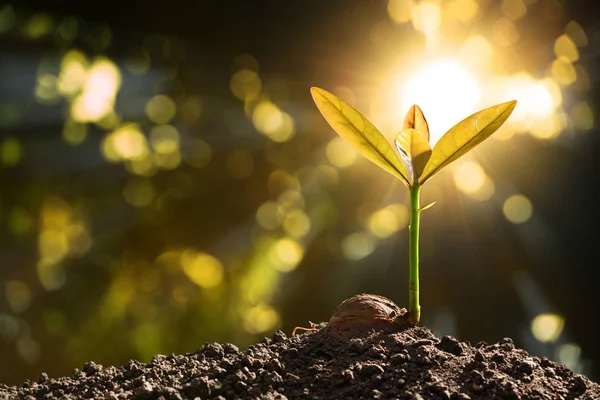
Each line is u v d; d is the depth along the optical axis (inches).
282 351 30.5
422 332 31.0
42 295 71.9
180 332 75.1
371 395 28.2
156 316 74.4
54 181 73.4
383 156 30.7
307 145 77.6
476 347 31.4
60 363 71.2
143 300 75.0
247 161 77.8
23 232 72.0
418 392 28.2
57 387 30.1
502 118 29.8
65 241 72.5
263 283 77.8
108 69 68.4
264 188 78.0
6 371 68.8
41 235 72.1
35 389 30.1
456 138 30.1
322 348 30.3
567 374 30.3
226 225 78.1
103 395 29.1
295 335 31.8
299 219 77.7
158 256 76.5
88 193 74.7
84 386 29.9
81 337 72.2
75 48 73.7
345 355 29.9
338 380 28.8
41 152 72.8
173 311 75.2
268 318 75.5
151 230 76.7
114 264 74.8
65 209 73.6
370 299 31.6
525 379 29.3
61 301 72.2
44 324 71.2
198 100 76.5
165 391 28.3
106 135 73.4
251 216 78.2
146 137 73.5
